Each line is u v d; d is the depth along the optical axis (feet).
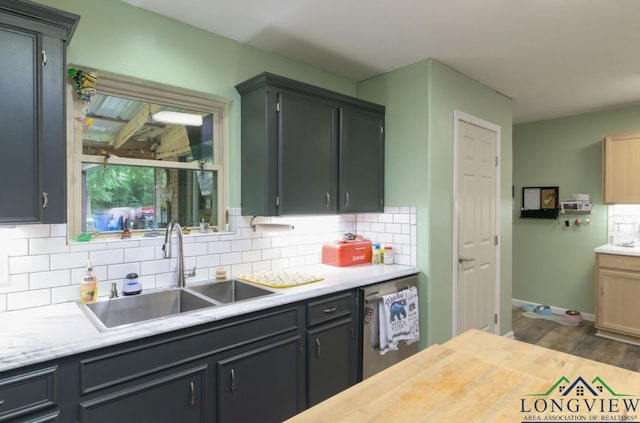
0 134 4.65
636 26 7.50
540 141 15.58
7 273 5.51
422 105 9.27
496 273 11.86
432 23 7.42
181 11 6.93
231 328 5.72
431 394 3.27
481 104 10.99
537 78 10.53
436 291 9.39
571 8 6.82
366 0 6.60
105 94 6.79
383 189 10.05
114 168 6.84
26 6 4.72
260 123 7.54
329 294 7.19
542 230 15.57
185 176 7.72
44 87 4.95
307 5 6.75
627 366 10.30
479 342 4.48
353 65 9.58
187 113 7.80
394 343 8.14
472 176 10.73
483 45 8.43
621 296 11.94
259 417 6.06
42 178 4.94
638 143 12.34
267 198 7.43
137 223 7.10
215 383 5.54
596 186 14.12
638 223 13.16
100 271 6.36
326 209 8.48
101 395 4.50
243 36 7.95
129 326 4.89
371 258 10.02
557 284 15.17
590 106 13.39
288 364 6.48
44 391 4.13
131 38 6.68
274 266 8.80
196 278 7.49
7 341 4.40
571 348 11.59
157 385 4.91
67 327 4.87
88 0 6.23
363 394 3.29
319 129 8.34
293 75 9.20
